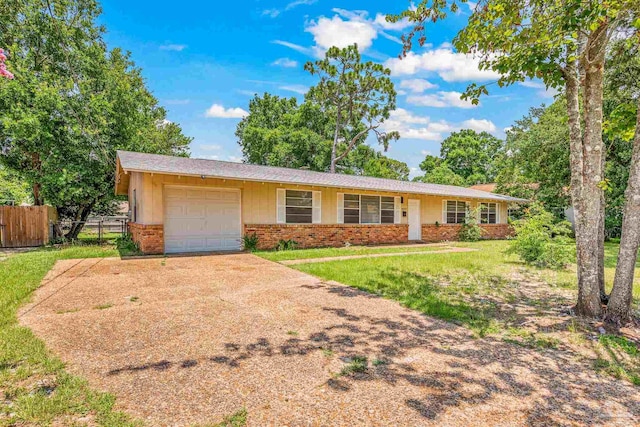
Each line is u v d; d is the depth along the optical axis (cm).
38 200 1533
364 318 474
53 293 575
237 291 613
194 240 1116
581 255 505
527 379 314
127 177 1309
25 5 1363
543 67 470
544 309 536
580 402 278
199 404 260
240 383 293
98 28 1638
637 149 454
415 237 1730
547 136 1609
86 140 1436
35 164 1444
